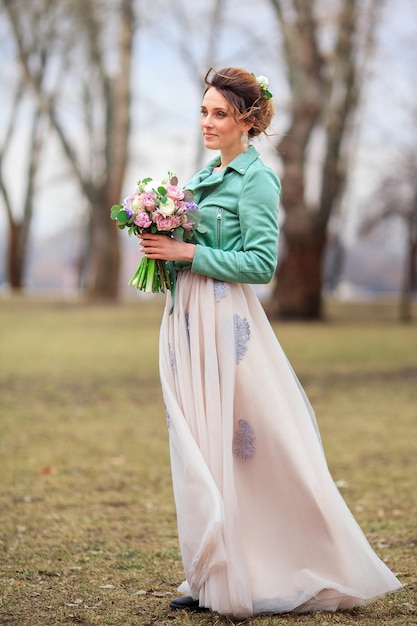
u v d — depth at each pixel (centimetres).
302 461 412
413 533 575
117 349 1838
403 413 1091
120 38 3128
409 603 436
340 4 2431
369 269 7400
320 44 2486
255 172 425
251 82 427
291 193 2539
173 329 429
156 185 417
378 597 421
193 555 399
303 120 2434
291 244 2616
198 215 416
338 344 1959
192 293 425
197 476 396
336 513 414
